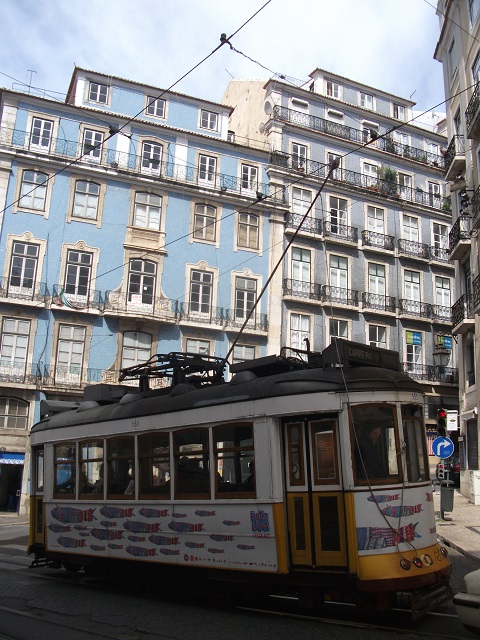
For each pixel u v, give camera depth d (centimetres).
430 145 3616
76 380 2528
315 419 729
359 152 3338
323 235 3077
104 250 2675
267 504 729
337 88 3447
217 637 632
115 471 936
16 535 1738
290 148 3147
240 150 3009
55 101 2680
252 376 830
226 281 2853
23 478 2419
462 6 2212
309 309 2978
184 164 2886
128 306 2650
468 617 571
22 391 2459
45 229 2597
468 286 2253
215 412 803
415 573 665
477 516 1609
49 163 2641
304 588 709
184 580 849
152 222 2789
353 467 692
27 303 2491
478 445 2023
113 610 788
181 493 827
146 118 2903
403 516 694
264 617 718
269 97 3216
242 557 744
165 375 1120
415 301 3291
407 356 3212
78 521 989
